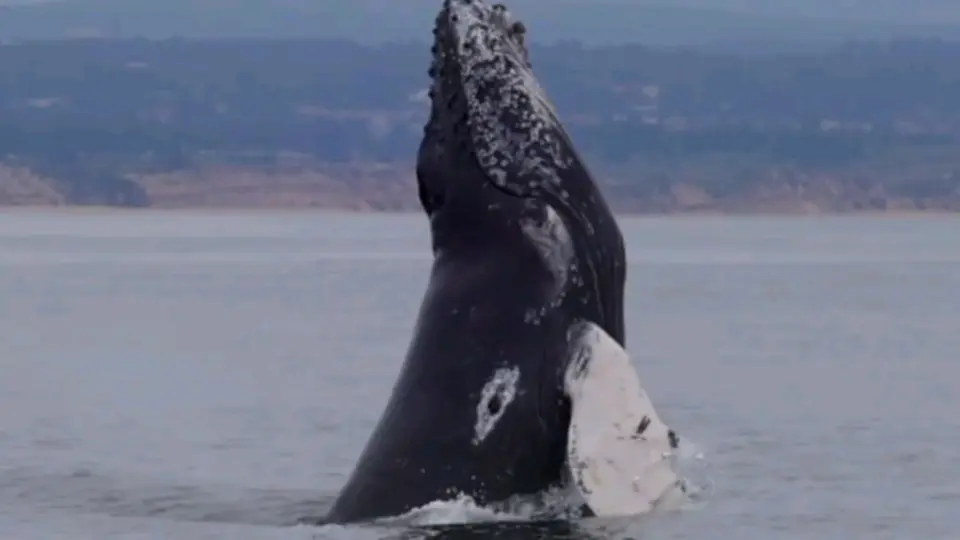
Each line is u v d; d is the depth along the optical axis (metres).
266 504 79.06
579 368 67.94
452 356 68.69
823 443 99.81
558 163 70.81
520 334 68.69
